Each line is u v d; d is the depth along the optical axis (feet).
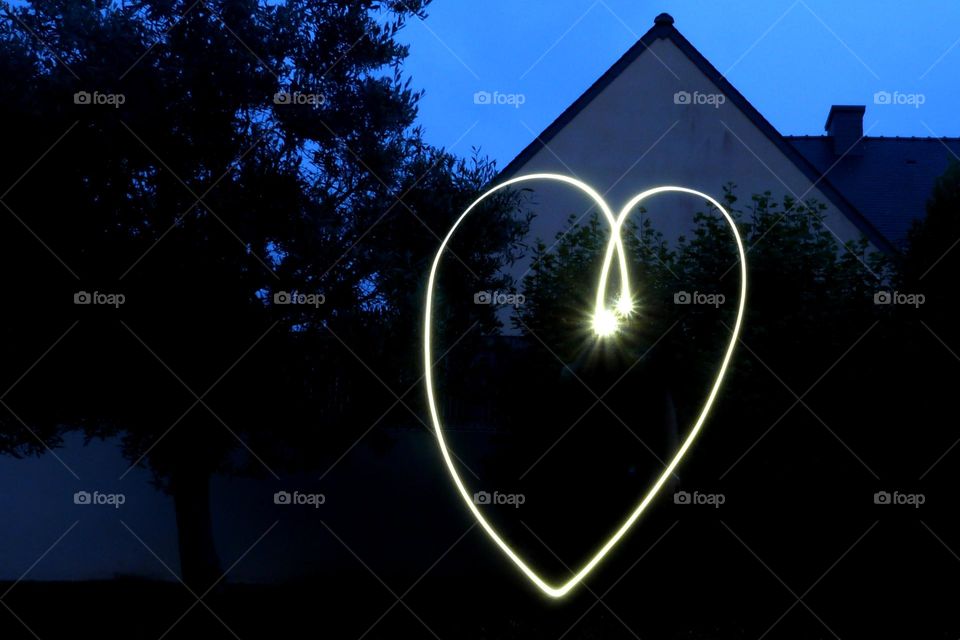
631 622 29.86
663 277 32.83
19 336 29.14
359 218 31.81
